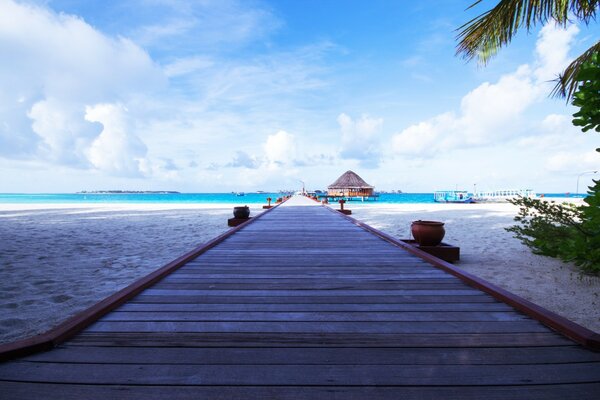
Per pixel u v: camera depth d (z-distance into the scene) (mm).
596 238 4234
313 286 3234
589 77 3865
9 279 4578
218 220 13852
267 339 2070
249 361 1805
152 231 10047
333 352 1907
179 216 15984
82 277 4734
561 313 3377
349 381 1622
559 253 5051
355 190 52688
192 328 2227
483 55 5484
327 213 12875
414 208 23906
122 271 5098
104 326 2244
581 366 1763
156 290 3086
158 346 1969
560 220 5438
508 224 12180
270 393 1528
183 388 1562
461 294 2984
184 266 4055
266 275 3646
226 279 3479
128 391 1534
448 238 8594
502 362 1802
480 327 2254
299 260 4414
